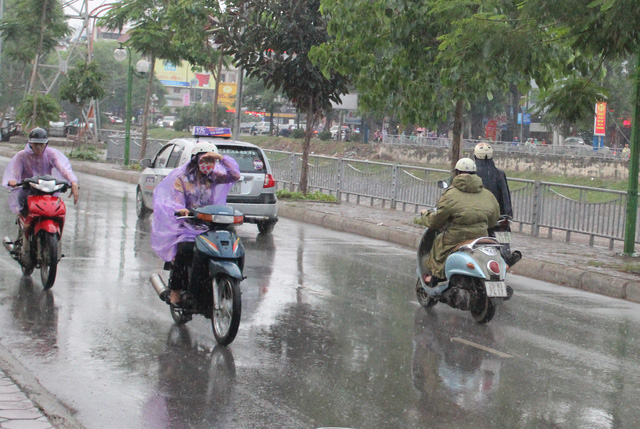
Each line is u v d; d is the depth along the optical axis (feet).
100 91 131.13
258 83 278.46
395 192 66.33
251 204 47.52
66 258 35.60
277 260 39.17
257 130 310.45
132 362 20.75
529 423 17.65
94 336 23.07
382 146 215.51
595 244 51.49
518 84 48.62
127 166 100.12
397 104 55.88
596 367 22.89
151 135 301.63
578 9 33.01
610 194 47.80
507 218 31.58
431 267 28.86
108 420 16.51
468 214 27.71
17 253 30.66
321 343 23.67
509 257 31.07
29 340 22.22
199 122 282.56
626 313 31.55
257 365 21.03
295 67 66.03
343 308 28.78
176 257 24.00
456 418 17.69
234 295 22.22
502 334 26.48
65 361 20.47
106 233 44.04
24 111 146.41
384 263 40.32
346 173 72.95
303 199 70.69
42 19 138.00
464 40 35.86
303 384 19.60
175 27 72.84
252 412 17.39
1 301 26.78
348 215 59.00
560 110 40.96
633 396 20.18
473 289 27.12
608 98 40.32
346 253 43.16
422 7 48.29
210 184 24.08
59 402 17.38
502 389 20.13
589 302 33.71
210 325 25.32
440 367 21.85
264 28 65.57
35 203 28.55
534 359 23.38
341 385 19.66
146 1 99.35
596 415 18.48
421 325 26.94
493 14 36.65
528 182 54.03
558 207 51.75
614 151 160.25
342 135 260.62
